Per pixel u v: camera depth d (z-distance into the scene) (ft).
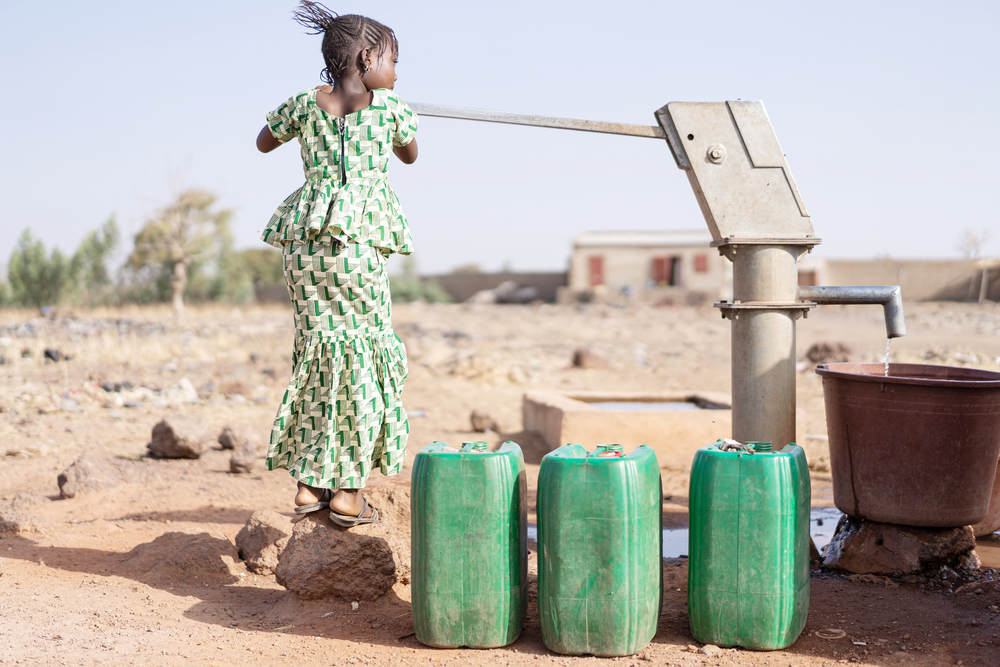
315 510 11.73
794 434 14.51
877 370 15.11
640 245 134.72
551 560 10.26
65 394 34.14
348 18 11.28
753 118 14.12
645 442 23.88
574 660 10.23
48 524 16.87
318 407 11.30
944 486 13.00
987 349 49.73
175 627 11.32
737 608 10.39
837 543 14.39
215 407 33.76
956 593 12.73
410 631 11.38
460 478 10.43
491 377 42.73
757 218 14.16
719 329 74.18
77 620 11.18
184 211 91.09
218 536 15.10
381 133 11.25
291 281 11.19
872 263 122.52
